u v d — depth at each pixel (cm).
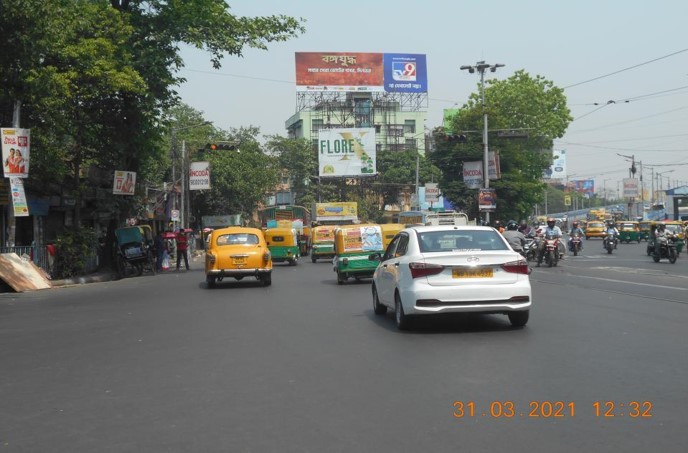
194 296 1797
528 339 958
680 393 642
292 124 10188
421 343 952
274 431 555
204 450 513
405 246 1132
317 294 1758
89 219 3756
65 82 2302
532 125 6606
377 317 1260
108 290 2130
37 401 688
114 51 2595
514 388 675
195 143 5566
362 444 516
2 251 2353
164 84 2878
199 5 2950
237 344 989
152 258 3112
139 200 3294
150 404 659
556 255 2661
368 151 7838
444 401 634
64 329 1222
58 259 2622
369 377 745
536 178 6856
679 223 4209
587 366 768
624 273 2288
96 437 557
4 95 2211
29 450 527
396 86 8531
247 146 6269
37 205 3075
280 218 5031
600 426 548
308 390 693
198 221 6372
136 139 2919
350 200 8362
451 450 498
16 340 1107
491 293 1016
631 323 1086
